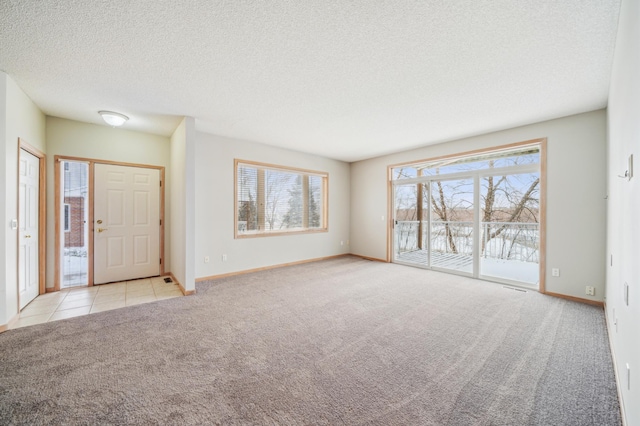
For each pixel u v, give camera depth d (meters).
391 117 3.44
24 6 1.56
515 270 4.35
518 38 1.88
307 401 1.53
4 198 2.36
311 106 3.10
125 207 4.05
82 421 1.38
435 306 3.06
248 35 1.85
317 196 5.90
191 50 2.03
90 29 1.78
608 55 2.08
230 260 4.48
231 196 4.49
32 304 3.05
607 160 2.92
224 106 3.11
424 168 5.16
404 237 5.46
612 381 1.73
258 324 2.56
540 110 3.19
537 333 2.40
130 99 2.92
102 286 3.77
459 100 2.92
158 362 1.91
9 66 2.25
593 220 3.17
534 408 1.48
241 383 1.69
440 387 1.66
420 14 1.64
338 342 2.22
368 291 3.61
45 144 3.39
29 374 1.76
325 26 1.76
